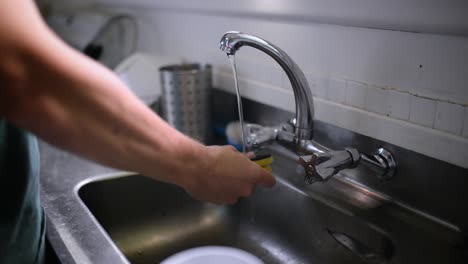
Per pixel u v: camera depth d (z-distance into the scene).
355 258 0.75
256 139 0.80
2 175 0.56
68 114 0.39
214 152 0.59
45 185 0.85
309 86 0.78
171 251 0.91
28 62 0.36
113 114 0.42
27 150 0.57
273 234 0.91
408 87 0.69
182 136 0.54
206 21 1.14
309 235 0.84
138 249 0.90
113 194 0.91
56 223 0.69
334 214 0.78
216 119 1.19
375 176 0.79
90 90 0.40
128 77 1.20
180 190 0.97
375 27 0.72
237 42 0.69
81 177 0.89
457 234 0.67
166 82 1.04
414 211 0.73
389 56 0.71
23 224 0.59
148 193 0.94
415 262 0.65
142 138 0.46
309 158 0.67
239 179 0.62
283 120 0.95
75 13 1.81
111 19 1.57
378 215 0.75
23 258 0.60
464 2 0.57
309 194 0.83
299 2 0.83
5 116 0.37
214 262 0.80
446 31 0.62
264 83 0.99
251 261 0.79
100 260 0.59
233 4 1.00
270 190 0.90
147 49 1.49
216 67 1.15
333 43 0.80
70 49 0.41
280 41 0.93
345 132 0.81
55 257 0.62
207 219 0.98
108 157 0.44
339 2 0.75
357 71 0.77
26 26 0.36
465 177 0.65
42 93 0.37
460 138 0.63
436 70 0.65
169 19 1.31
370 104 0.75
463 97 0.62
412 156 0.71
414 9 0.64
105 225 0.91
